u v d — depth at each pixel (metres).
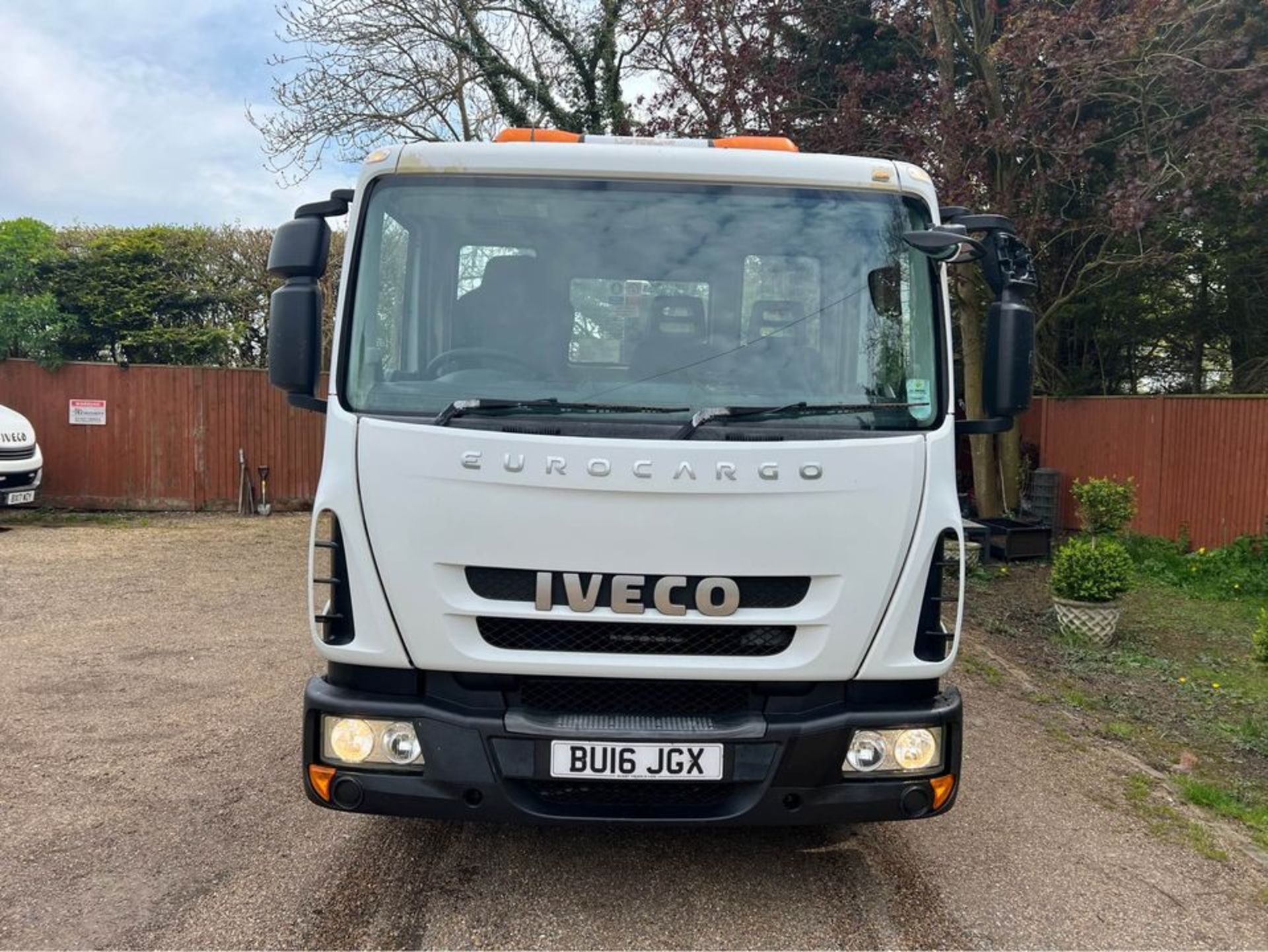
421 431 3.09
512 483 3.05
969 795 4.62
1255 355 13.86
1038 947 3.30
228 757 4.81
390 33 13.75
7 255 15.00
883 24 12.05
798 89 11.95
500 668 3.10
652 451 3.06
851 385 3.36
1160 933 3.41
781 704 3.17
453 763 3.06
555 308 3.38
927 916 3.48
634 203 3.45
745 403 3.32
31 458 12.26
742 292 3.41
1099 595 7.62
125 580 9.43
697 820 3.07
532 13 14.27
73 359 19.12
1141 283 13.35
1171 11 10.20
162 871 3.64
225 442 14.81
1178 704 6.22
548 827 4.12
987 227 3.48
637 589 3.06
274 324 3.34
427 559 3.08
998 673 6.80
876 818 3.16
